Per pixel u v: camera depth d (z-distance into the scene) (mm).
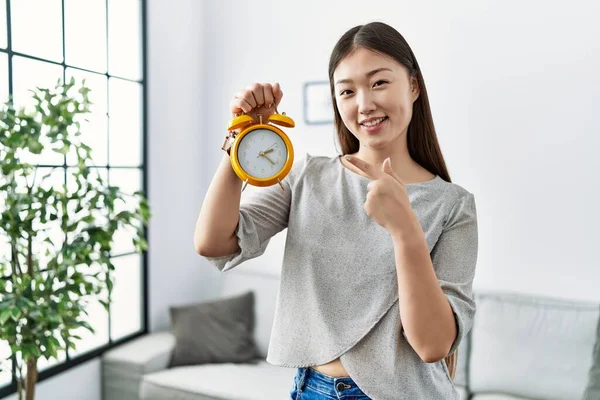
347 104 905
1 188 1790
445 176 1035
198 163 3430
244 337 2846
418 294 779
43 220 1834
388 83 876
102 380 2668
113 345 2781
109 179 2713
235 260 955
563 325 2377
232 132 919
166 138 3123
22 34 2195
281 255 3172
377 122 889
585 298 2539
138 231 2158
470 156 2744
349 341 871
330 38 3025
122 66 2807
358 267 894
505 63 2643
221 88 3369
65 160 2395
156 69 3021
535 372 2346
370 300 885
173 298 3250
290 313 936
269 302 2945
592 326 2324
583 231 2535
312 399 912
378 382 860
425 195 933
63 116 1871
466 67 2723
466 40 2713
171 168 3186
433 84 2797
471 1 2689
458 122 2758
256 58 3240
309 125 3100
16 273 1951
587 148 2512
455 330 818
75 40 2484
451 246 904
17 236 1805
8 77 2115
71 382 2512
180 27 3191
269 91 898
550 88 2564
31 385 1966
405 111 898
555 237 2590
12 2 2137
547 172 2592
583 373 2264
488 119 2693
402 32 2848
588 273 2531
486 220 2729
